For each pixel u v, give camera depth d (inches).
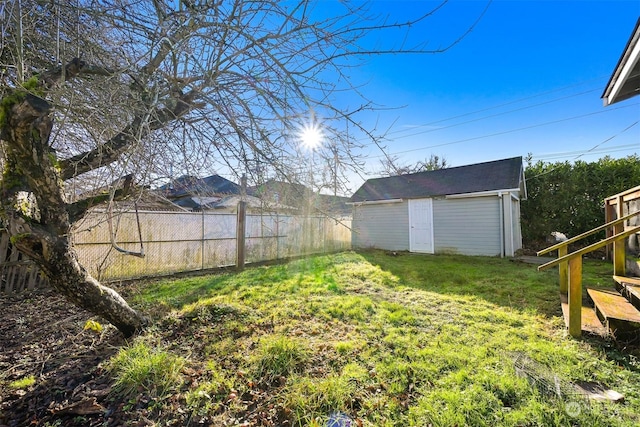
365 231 486.3
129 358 99.0
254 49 85.1
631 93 164.6
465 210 386.6
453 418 73.4
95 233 243.0
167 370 93.4
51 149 89.4
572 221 392.2
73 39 84.9
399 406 79.8
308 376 94.3
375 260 346.3
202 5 80.0
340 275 254.1
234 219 334.3
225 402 83.1
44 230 85.9
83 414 77.7
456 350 109.1
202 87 92.1
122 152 93.9
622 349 106.7
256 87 81.8
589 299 166.2
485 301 174.6
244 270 295.7
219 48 85.0
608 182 368.8
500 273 257.0
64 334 131.4
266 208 113.1
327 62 89.8
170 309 160.6
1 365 105.0
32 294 206.8
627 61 133.3
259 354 107.2
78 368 100.3
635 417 71.9
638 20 112.1
